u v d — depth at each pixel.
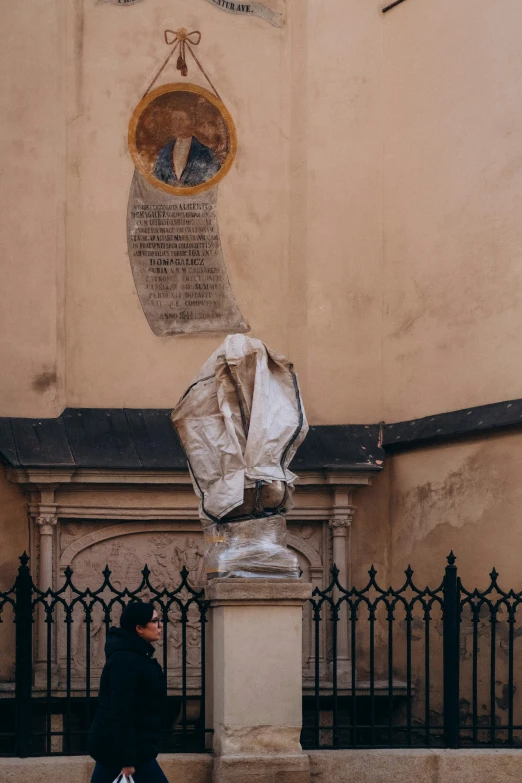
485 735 12.25
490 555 12.47
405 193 13.94
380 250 14.19
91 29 14.28
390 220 14.11
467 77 13.27
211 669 10.12
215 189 14.34
